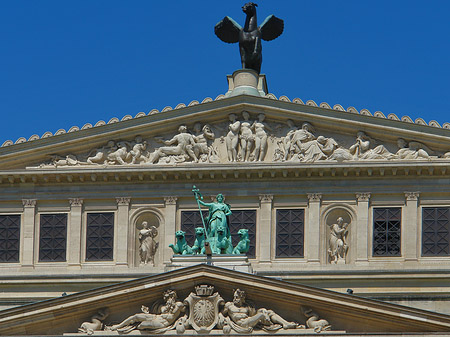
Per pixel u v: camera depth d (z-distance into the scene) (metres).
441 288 94.25
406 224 95.56
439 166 95.31
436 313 82.75
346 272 94.62
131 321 84.62
